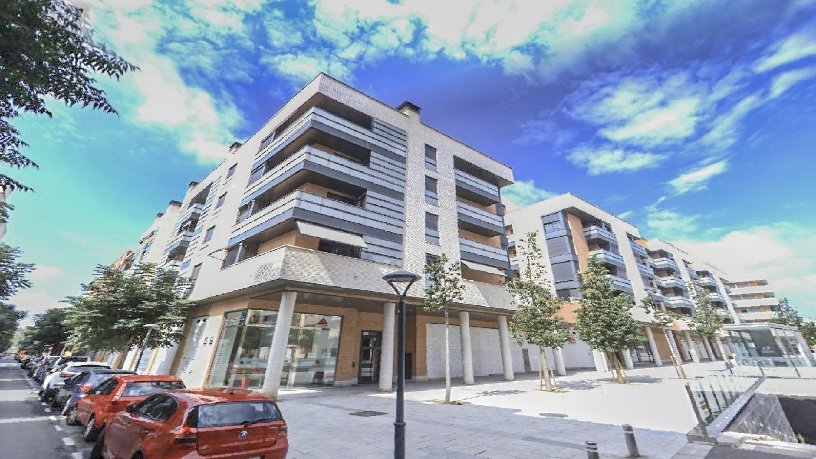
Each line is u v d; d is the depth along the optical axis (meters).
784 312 52.88
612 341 20.30
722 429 8.27
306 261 15.11
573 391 16.67
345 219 17.56
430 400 13.98
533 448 7.12
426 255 20.45
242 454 4.67
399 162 21.67
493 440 7.77
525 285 18.27
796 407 14.91
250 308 16.75
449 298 15.75
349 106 20.67
